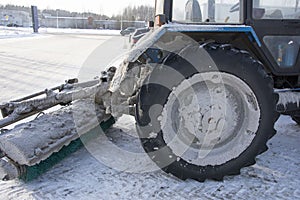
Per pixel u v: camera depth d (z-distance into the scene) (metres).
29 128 2.36
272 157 2.74
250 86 2.30
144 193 2.18
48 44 15.99
